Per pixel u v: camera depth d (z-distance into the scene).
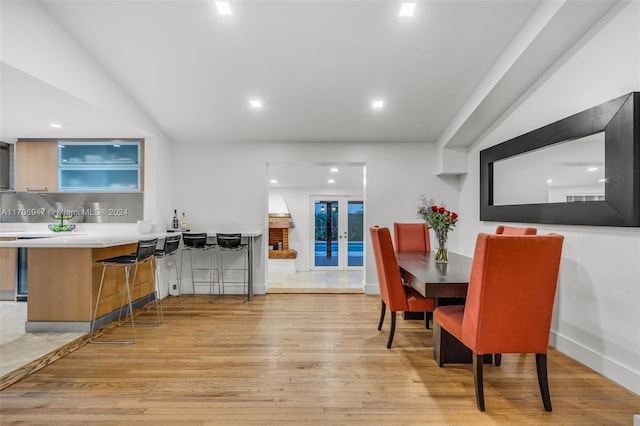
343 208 7.42
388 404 1.97
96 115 3.44
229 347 2.83
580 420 1.82
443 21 2.58
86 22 2.65
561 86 2.67
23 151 4.55
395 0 2.42
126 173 4.54
